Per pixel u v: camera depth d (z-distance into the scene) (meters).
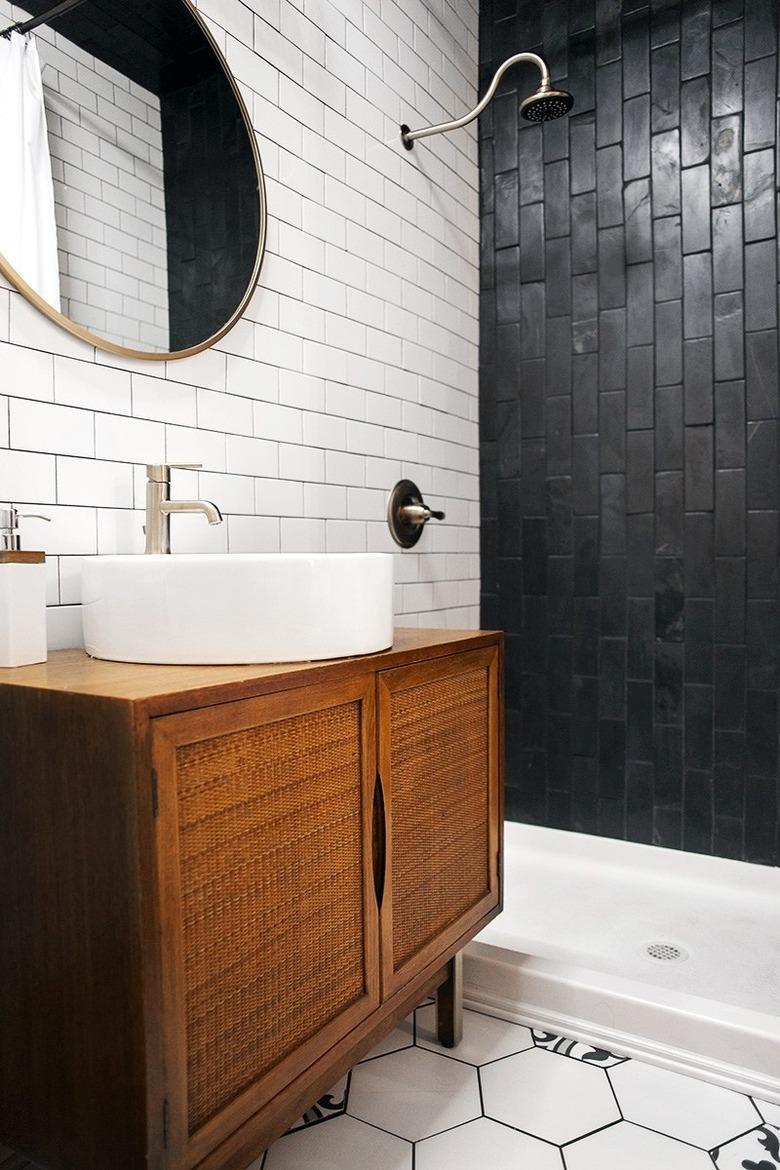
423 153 2.44
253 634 1.13
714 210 2.39
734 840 2.43
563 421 2.65
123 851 0.87
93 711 0.88
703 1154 1.36
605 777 2.61
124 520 1.48
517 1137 1.40
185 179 1.59
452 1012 1.66
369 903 1.27
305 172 1.93
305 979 1.14
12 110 1.27
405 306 2.35
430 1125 1.43
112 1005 0.89
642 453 2.53
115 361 1.46
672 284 2.46
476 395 2.78
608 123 2.54
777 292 2.32
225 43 1.69
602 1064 1.62
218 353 1.69
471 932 1.60
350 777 1.23
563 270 2.64
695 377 2.44
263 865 1.05
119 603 1.16
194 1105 0.94
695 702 2.47
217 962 0.98
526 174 2.70
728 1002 1.81
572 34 2.60
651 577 2.53
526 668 2.74
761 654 2.38
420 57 2.43
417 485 2.42
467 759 1.58
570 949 2.06
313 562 1.17
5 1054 1.01
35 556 1.15
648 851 2.52
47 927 0.94
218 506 1.69
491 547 2.79
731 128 2.36
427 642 1.48
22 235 1.29
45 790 0.93
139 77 1.50
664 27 2.45
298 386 1.92
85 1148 0.93
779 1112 1.48
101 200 1.42
